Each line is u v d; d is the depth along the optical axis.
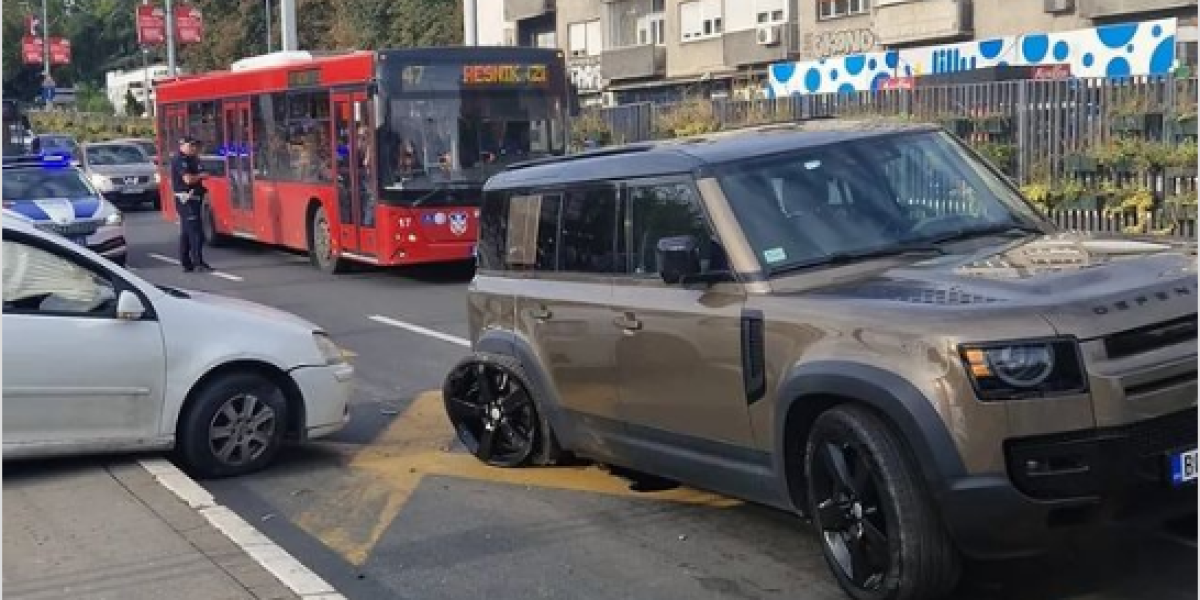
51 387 7.00
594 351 6.48
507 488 7.09
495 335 7.33
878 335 4.83
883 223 5.84
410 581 5.70
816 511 5.18
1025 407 4.48
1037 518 4.53
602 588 5.50
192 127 23.31
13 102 29.88
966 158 6.42
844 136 6.23
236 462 7.55
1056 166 17.08
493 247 7.46
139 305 7.25
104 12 100.38
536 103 16.83
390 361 11.20
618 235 6.42
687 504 6.64
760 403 5.40
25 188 18.12
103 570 5.60
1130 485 4.55
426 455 7.92
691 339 5.77
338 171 17.50
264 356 7.60
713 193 5.83
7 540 6.04
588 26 52.97
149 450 7.40
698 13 46.72
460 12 59.72
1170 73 16.27
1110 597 5.04
